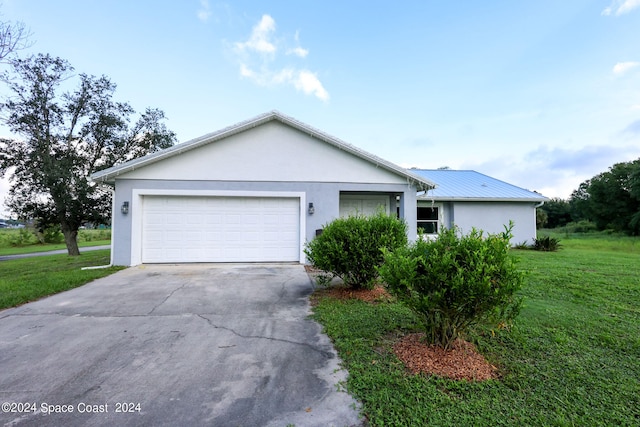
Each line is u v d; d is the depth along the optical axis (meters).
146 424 2.19
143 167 8.93
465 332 3.54
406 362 3.05
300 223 9.56
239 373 2.92
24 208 13.38
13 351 3.42
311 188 9.62
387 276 3.16
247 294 5.91
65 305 5.19
